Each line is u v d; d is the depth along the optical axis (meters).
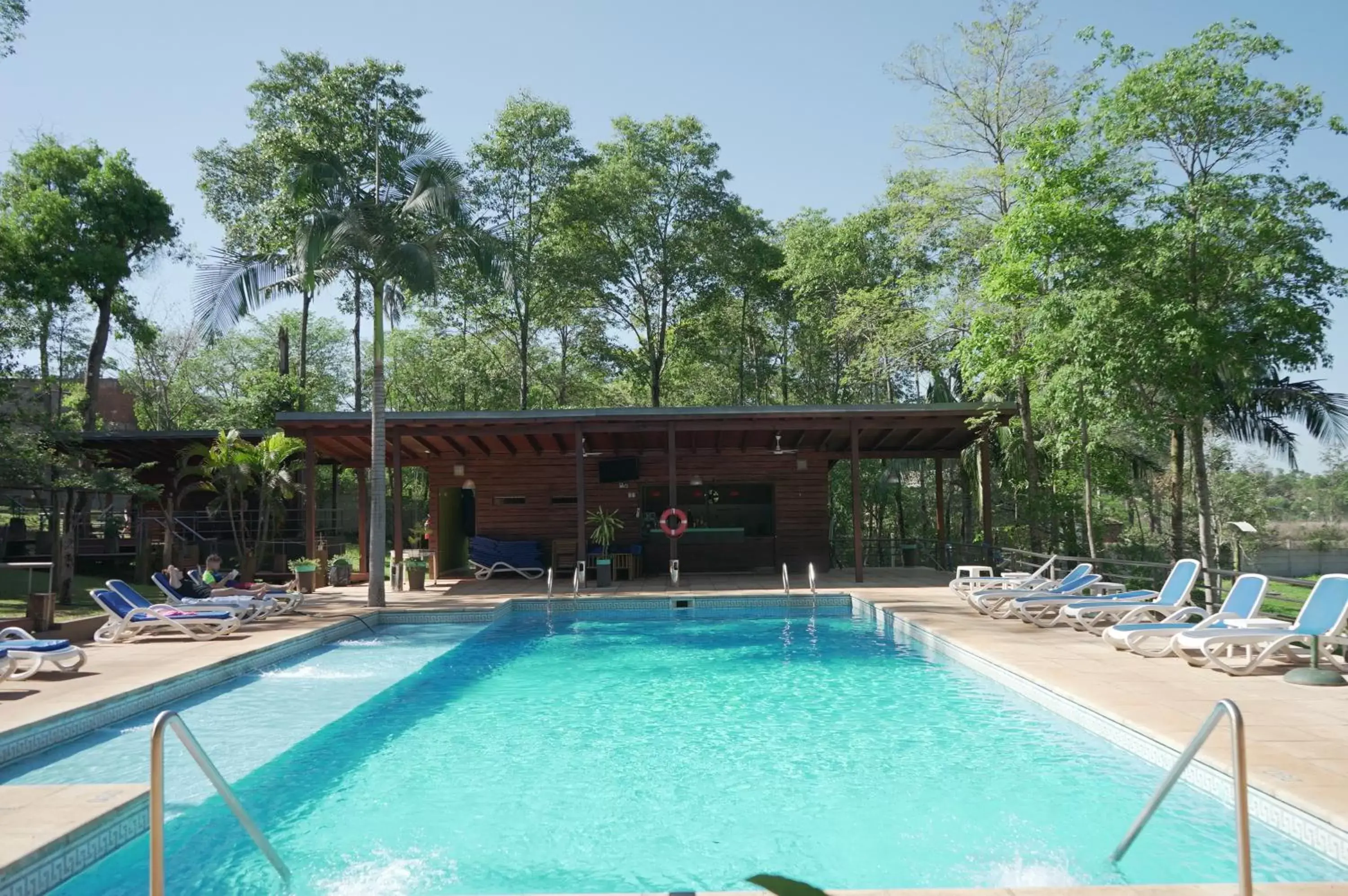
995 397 18.25
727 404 35.69
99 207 23.23
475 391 33.28
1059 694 7.05
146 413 33.47
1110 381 12.17
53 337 30.25
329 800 5.57
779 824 4.99
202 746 6.70
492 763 6.34
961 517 29.28
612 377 35.41
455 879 4.31
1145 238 12.07
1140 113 11.81
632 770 6.09
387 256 14.25
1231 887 3.46
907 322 20.50
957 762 6.09
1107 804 5.16
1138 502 31.06
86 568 20.12
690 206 28.75
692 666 10.00
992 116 18.33
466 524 24.27
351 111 24.75
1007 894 3.41
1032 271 13.87
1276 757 4.93
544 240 27.95
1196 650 8.30
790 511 20.48
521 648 11.46
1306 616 7.50
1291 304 11.20
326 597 15.96
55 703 6.91
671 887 4.18
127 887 4.25
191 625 10.94
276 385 25.86
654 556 20.28
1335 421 15.95
